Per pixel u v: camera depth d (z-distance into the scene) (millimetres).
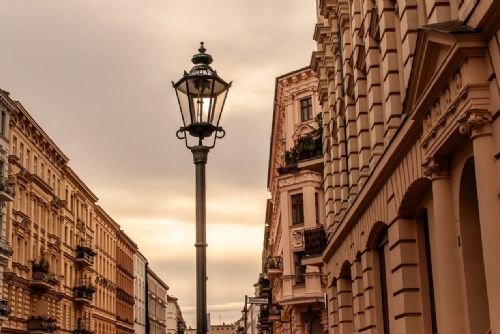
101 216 84375
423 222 16688
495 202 10484
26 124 56000
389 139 17016
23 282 55000
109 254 89062
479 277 12516
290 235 44094
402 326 16656
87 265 74062
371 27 19125
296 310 43781
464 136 11812
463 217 12648
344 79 24406
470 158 12047
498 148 10453
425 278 16484
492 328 10312
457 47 10766
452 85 11680
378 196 18734
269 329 78125
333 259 27938
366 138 21078
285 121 48625
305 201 43312
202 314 10586
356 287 22531
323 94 30297
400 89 17031
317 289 41469
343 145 26141
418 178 14664
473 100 10711
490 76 10586
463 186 12578
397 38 17156
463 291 12688
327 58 28703
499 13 9922
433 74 12711
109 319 87375
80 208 74250
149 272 123000
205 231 10906
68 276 68938
